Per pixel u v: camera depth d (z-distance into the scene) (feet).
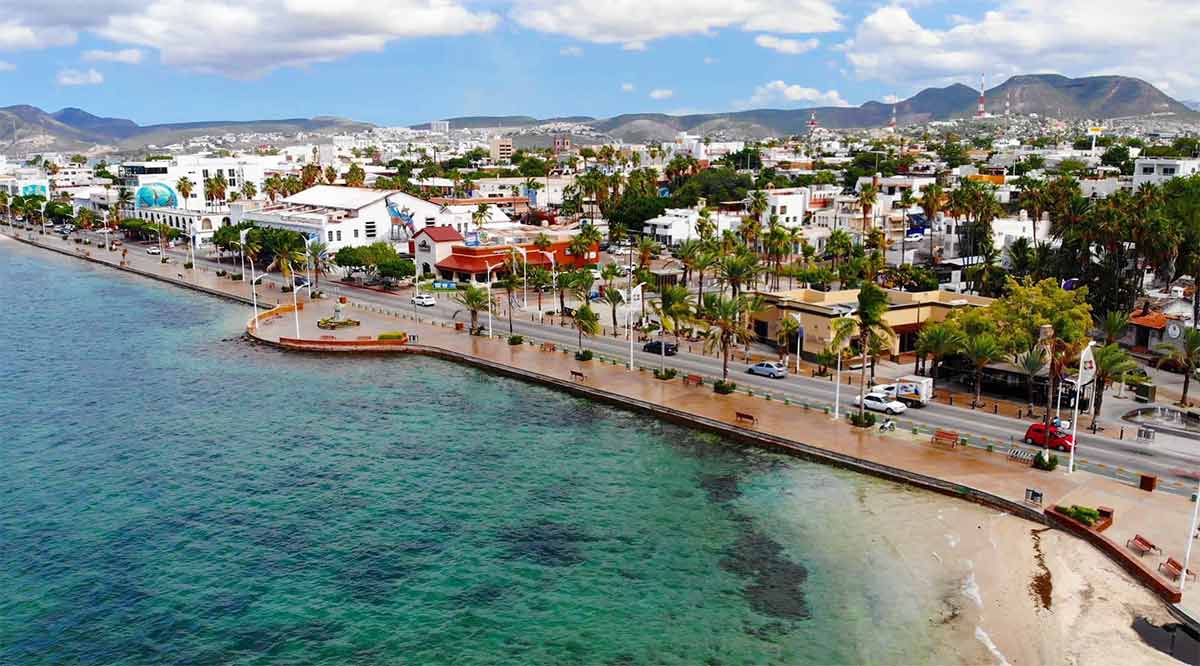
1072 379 299.58
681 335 422.41
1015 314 313.32
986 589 184.65
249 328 450.30
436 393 339.36
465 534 214.69
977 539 207.00
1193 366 292.81
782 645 166.09
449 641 168.45
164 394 340.80
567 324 456.45
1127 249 424.05
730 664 160.35
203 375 369.50
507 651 165.17
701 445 276.62
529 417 307.37
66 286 611.88
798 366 355.36
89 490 242.99
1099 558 195.31
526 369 360.48
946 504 227.20
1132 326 382.42
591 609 179.93
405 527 218.79
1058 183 521.65
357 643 167.84
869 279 466.70
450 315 483.51
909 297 381.81
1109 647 162.71
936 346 301.02
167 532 216.13
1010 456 248.73
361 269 606.14
